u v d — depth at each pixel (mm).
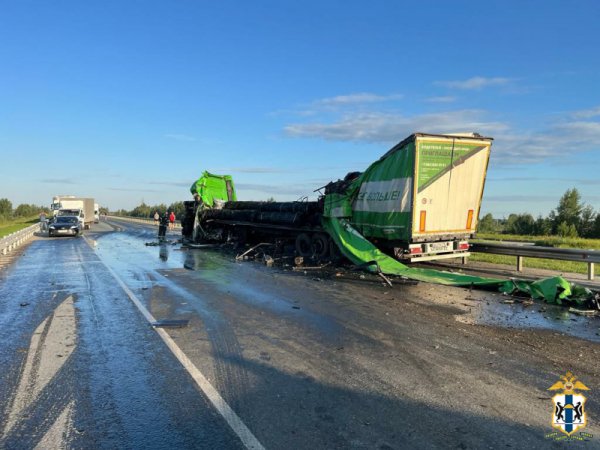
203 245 21375
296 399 4094
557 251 11086
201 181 23516
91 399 4113
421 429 3541
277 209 17062
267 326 6637
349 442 3344
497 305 8039
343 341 5871
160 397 4148
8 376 4695
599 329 6461
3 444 3338
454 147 11555
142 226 48344
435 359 5156
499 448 3262
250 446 3289
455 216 11945
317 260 14133
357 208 13031
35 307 8031
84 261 15516
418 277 10805
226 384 4445
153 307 7953
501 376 4641
